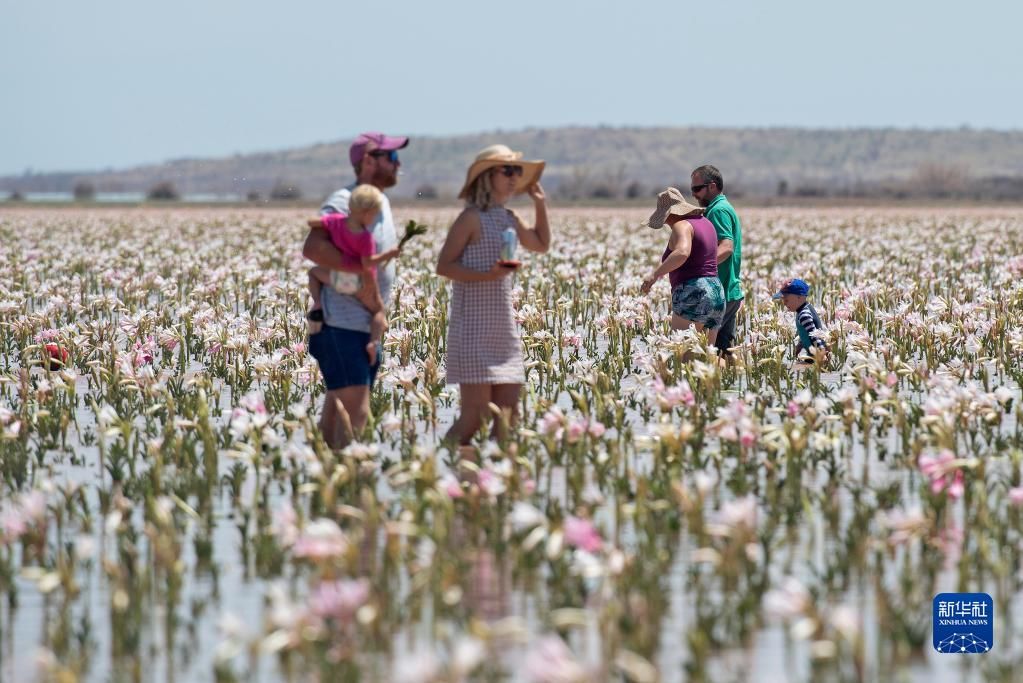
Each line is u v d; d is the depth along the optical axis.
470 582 21.27
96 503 26.78
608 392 36.47
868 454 30.22
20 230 149.38
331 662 17.55
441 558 20.58
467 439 31.69
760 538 22.16
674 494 24.56
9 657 18.58
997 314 51.50
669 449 28.14
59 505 24.22
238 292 68.44
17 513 22.62
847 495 26.55
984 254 98.19
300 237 129.88
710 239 41.59
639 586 19.78
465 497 24.22
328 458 26.78
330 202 30.19
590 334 53.47
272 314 62.78
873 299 60.38
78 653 18.59
